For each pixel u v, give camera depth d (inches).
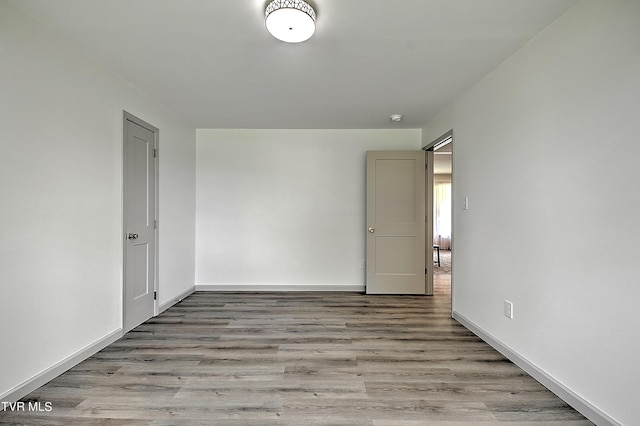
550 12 78.7
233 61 104.5
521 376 89.4
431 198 181.6
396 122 175.0
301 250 189.3
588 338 71.7
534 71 89.6
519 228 95.9
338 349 107.0
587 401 71.7
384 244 180.9
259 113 159.6
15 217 76.7
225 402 76.4
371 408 74.4
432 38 90.6
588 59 72.0
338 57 101.8
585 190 72.7
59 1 74.4
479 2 75.0
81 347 97.6
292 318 139.3
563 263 79.0
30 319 80.4
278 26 77.6
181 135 169.2
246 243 189.0
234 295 178.5
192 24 84.0
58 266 89.0
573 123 76.1
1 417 69.9
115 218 114.0
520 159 95.6
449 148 234.8
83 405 74.7
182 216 170.6
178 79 118.3
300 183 189.0
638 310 61.1
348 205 189.2
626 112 63.5
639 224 61.1
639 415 60.7
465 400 77.7
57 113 88.8
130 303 123.3
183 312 147.3
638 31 61.2
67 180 92.3
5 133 74.5
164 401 76.5
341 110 154.3
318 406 75.0
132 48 96.3
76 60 95.7
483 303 116.3
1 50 73.5
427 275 181.0
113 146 112.9
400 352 104.8
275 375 89.3
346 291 187.9
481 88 118.3
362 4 75.5
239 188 189.0
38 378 81.7
